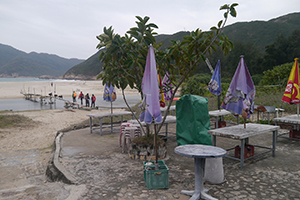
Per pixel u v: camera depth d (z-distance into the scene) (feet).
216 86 28.43
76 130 34.06
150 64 13.23
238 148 17.69
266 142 23.77
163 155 18.74
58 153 20.97
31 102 111.45
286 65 79.41
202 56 15.62
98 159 19.04
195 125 14.12
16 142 33.45
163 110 31.01
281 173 14.94
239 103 16.15
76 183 14.02
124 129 22.13
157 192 12.47
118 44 16.29
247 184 13.24
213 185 13.16
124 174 15.34
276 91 63.57
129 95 155.02
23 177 18.81
